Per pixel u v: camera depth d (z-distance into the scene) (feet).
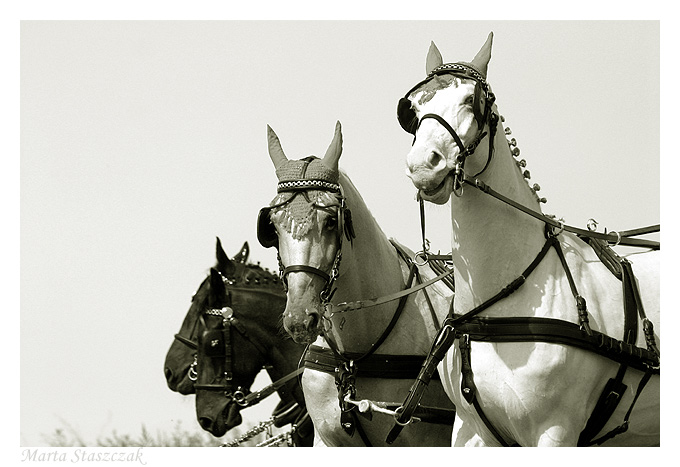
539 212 28.48
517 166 28.43
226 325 41.14
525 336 26.76
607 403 27.35
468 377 27.35
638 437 29.01
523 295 27.27
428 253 31.27
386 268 32.17
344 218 29.71
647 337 27.73
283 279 29.48
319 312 28.94
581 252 28.40
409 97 26.76
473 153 26.53
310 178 29.68
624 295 27.96
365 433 31.86
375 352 31.91
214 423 40.86
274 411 42.06
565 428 26.68
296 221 29.14
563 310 27.02
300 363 34.71
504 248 27.40
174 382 43.01
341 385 31.37
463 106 26.08
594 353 26.96
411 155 25.61
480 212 27.43
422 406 31.50
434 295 32.94
